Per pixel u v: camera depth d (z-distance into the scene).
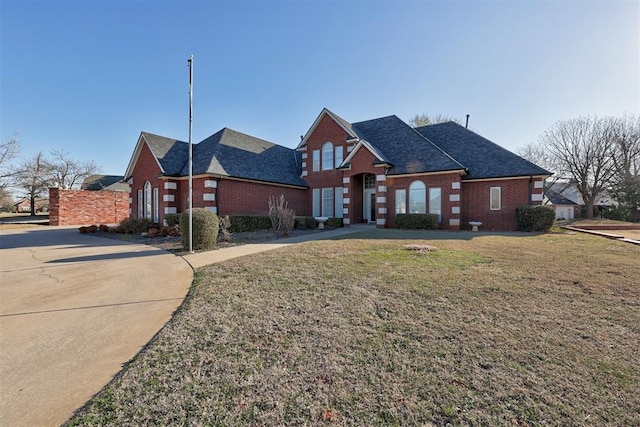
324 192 24.67
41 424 2.47
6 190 40.78
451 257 8.79
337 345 3.73
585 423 2.38
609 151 36.19
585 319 4.43
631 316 4.53
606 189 37.03
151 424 2.43
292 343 3.81
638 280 6.34
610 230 19.66
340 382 2.97
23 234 20.34
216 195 19.28
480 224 18.78
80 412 2.62
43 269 8.82
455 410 2.55
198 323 4.47
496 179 19.19
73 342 4.06
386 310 4.85
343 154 23.72
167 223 19.05
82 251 12.32
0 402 2.78
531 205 18.08
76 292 6.45
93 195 32.72
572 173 38.53
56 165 47.53
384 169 20.41
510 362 3.30
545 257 8.76
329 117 24.50
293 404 2.65
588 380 2.96
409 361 3.34
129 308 5.41
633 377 3.01
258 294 5.77
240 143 23.59
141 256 10.90
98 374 3.26
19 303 5.73
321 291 5.85
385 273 7.05
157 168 21.38
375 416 2.48
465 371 3.13
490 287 5.91
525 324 4.27
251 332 4.15
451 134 23.31
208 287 6.31
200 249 11.95
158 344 3.84
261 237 15.48
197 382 3.00
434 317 4.55
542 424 2.38
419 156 20.52
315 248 10.65
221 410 2.58
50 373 3.29
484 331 4.06
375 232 16.66
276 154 26.81
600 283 6.14
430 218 18.69
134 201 23.45
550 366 3.21
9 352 3.79
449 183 18.86
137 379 3.08
